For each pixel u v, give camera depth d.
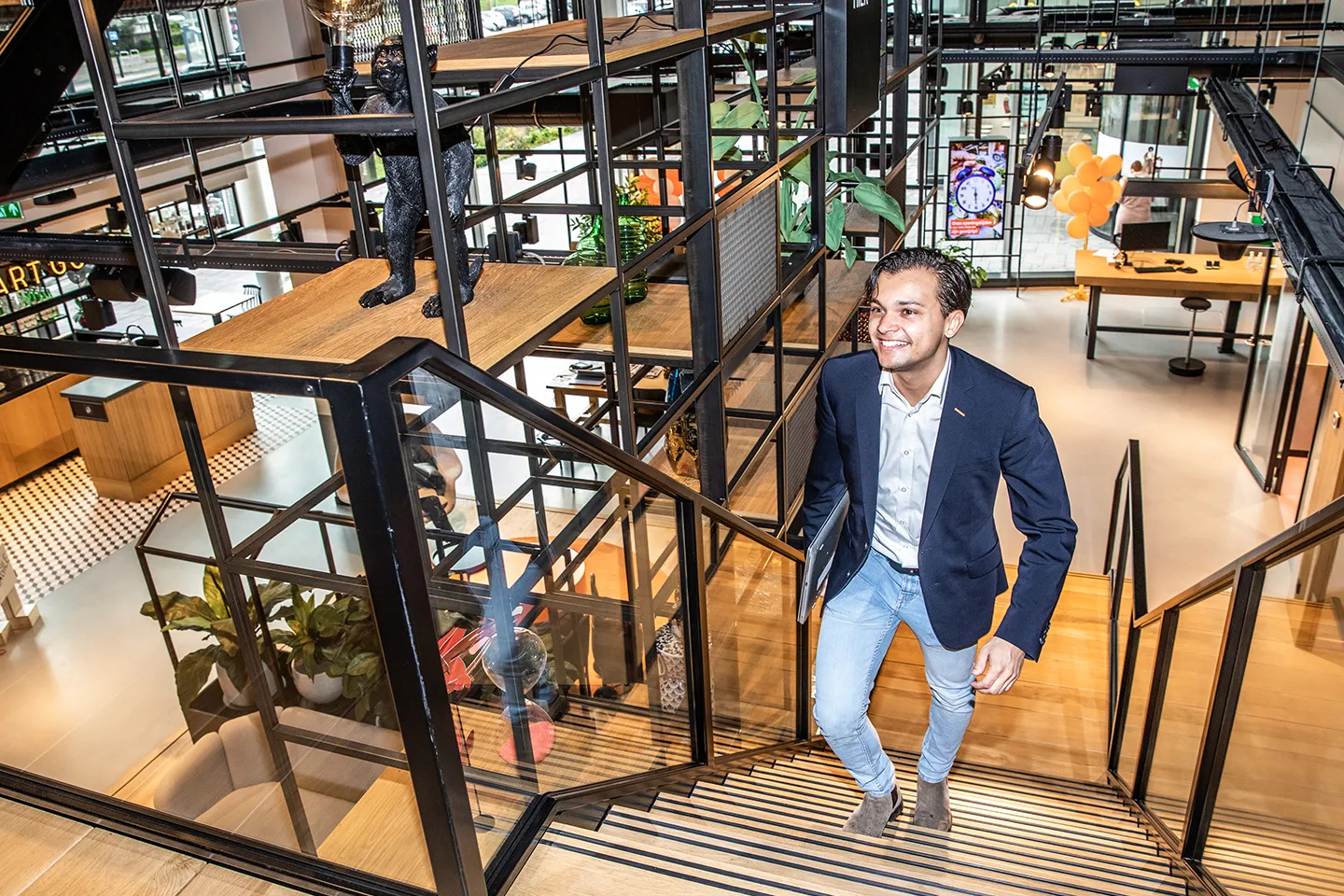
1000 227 12.80
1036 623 2.11
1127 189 8.15
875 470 2.21
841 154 5.90
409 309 2.12
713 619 2.84
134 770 1.73
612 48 2.55
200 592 1.57
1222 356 10.70
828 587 2.41
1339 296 3.45
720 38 3.07
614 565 2.12
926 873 2.23
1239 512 8.01
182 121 1.81
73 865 1.84
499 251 4.10
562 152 6.37
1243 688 2.40
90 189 8.30
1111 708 4.45
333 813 1.62
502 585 1.66
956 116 11.91
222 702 1.64
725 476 3.63
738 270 3.50
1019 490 2.12
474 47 2.87
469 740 1.63
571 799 2.09
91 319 6.83
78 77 7.02
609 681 2.21
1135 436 9.25
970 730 4.61
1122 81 7.64
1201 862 2.60
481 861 1.72
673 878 1.94
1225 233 8.16
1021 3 9.38
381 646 1.42
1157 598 7.01
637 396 5.78
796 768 3.50
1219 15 8.38
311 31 7.21
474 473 1.50
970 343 11.39
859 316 5.39
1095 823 3.19
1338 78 4.45
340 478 1.34
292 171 7.67
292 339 1.96
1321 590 2.97
